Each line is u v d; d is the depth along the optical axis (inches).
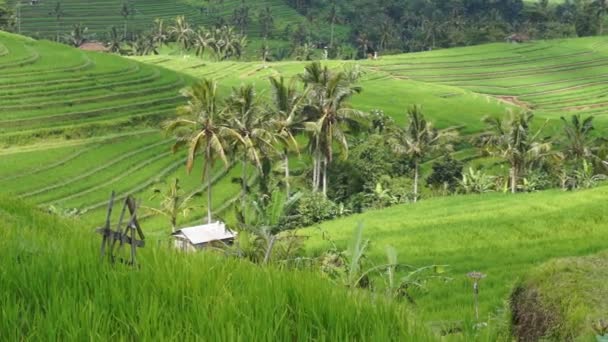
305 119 2341.3
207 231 1619.1
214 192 2876.5
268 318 160.1
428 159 3636.8
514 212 1509.6
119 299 173.5
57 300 167.5
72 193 2773.1
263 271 219.9
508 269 922.7
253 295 180.4
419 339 158.4
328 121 2330.2
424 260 1072.8
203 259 231.5
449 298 729.6
